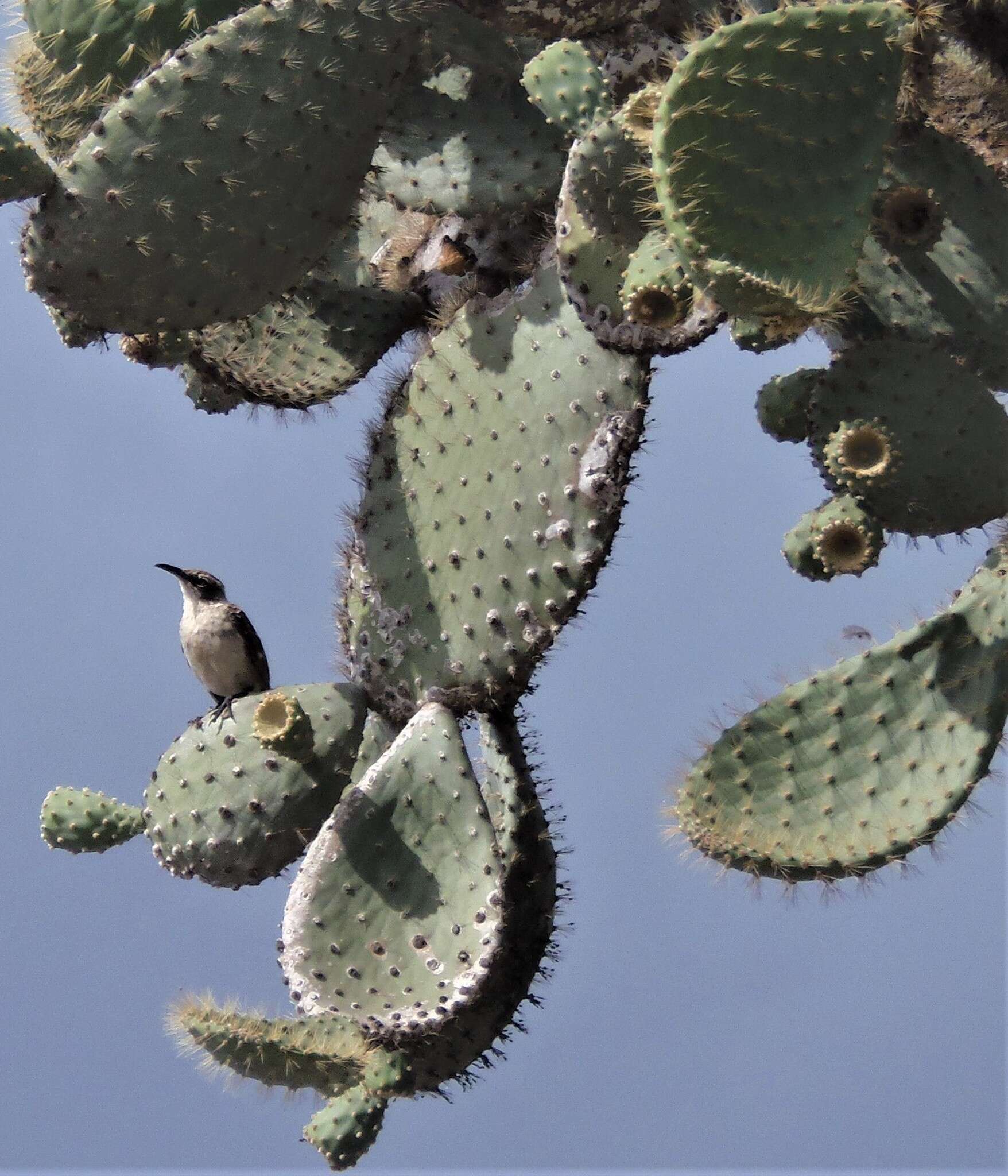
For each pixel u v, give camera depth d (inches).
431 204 660.7
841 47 505.4
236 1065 559.8
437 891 555.5
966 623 561.3
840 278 508.7
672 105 489.4
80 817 631.8
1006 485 578.6
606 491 575.5
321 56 572.7
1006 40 633.6
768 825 562.6
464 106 662.5
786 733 565.9
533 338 595.8
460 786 562.9
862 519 576.1
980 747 550.0
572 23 637.3
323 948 552.1
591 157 556.4
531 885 592.4
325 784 584.4
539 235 666.2
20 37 612.7
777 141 501.0
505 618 582.6
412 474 607.8
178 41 599.2
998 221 615.8
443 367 609.6
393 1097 563.5
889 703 562.9
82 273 546.3
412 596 598.2
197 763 589.9
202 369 671.8
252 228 564.7
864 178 516.4
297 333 671.1
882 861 553.3
